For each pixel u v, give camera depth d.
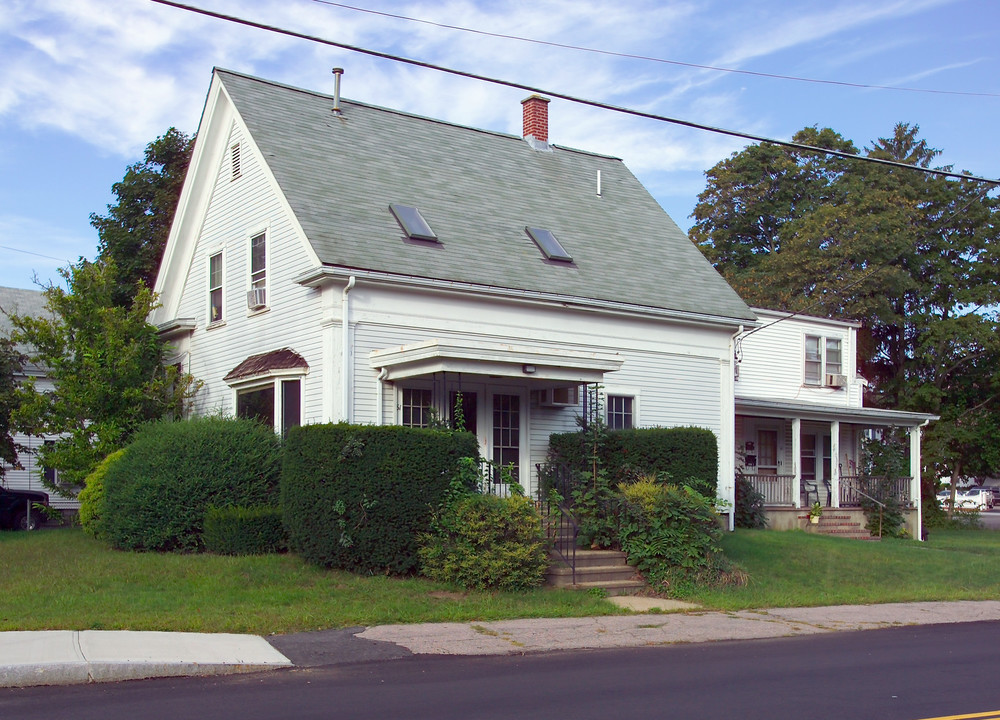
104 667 8.91
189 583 13.55
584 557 15.34
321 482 14.70
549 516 15.83
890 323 42.25
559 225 22.59
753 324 22.91
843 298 41.03
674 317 21.53
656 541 15.30
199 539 16.70
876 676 9.46
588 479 16.61
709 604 14.28
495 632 11.59
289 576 14.13
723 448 22.55
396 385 17.80
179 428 17.48
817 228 42.19
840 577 17.39
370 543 14.38
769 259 44.50
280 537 16.11
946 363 41.97
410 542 14.40
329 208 18.66
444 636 11.23
